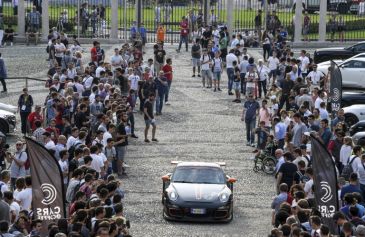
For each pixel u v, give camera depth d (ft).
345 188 144.97
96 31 386.52
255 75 271.49
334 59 322.34
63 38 316.60
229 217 163.73
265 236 155.12
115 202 130.72
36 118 203.21
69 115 207.51
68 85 232.12
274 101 226.17
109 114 192.34
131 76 261.44
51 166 128.67
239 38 333.42
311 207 142.61
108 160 179.93
